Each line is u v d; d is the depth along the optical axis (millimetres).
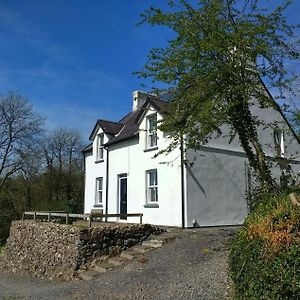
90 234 14539
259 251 6043
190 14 13070
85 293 11047
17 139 38188
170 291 9383
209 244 13453
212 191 19062
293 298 5301
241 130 13812
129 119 26266
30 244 18672
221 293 8352
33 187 41406
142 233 15742
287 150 23000
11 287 14516
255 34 12258
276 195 9297
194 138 13258
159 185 19672
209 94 12508
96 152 25594
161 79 13008
